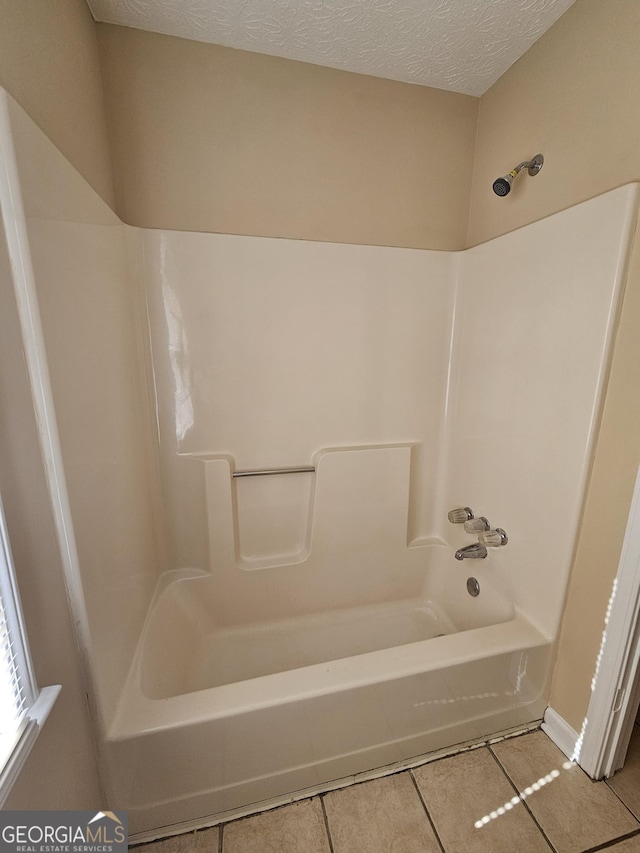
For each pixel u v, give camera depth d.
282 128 1.39
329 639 1.63
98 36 1.19
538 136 1.24
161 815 0.97
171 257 1.35
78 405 0.82
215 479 1.51
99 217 1.01
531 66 1.26
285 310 1.50
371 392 1.65
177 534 1.54
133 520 1.21
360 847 0.97
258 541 1.65
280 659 1.53
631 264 0.93
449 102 1.52
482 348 1.50
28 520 0.66
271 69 1.34
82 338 0.86
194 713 0.92
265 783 1.03
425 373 1.70
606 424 1.02
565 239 1.10
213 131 1.34
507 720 1.23
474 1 1.08
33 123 0.66
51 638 0.72
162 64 1.26
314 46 1.28
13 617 0.61
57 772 0.72
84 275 0.89
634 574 0.96
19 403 0.64
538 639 1.19
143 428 1.38
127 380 1.22
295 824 1.01
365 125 1.45
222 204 1.39
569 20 1.10
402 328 1.63
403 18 1.14
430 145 1.53
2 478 0.60
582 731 1.14
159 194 1.33
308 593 1.70
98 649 0.85
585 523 1.09
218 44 1.28
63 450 0.73
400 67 1.37
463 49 1.27
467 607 1.59
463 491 1.65
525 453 1.29
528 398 1.27
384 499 1.71
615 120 0.98
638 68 0.92
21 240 0.63
